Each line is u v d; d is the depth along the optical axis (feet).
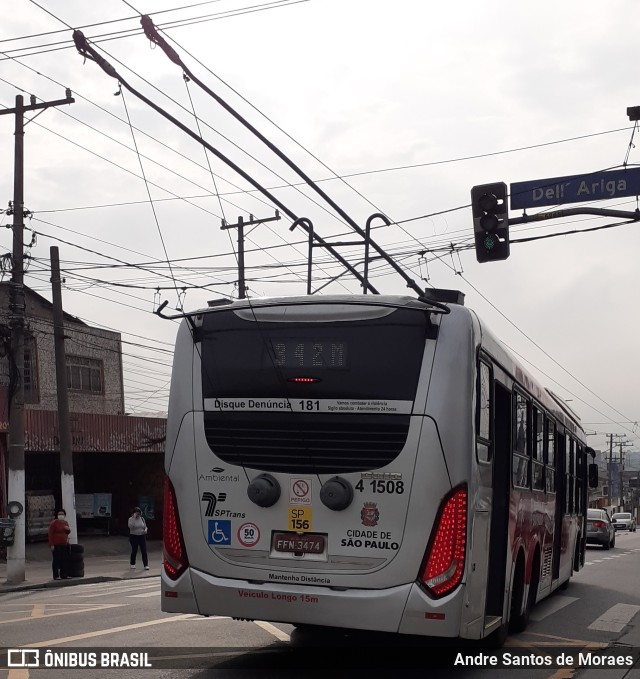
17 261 68.54
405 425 24.21
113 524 116.47
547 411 40.91
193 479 25.80
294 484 24.77
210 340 26.40
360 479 24.23
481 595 25.82
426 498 23.76
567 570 52.37
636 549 116.47
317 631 33.30
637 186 46.68
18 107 69.51
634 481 422.41
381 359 24.76
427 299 24.36
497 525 30.14
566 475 49.90
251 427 25.44
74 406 116.88
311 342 25.38
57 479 110.11
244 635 31.99
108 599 50.52
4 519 66.44
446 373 24.40
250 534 25.05
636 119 43.11
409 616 23.43
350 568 24.00
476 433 24.95
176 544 25.82
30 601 51.31
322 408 24.86
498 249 47.19
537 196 48.37
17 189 69.26
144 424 110.01
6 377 100.48
